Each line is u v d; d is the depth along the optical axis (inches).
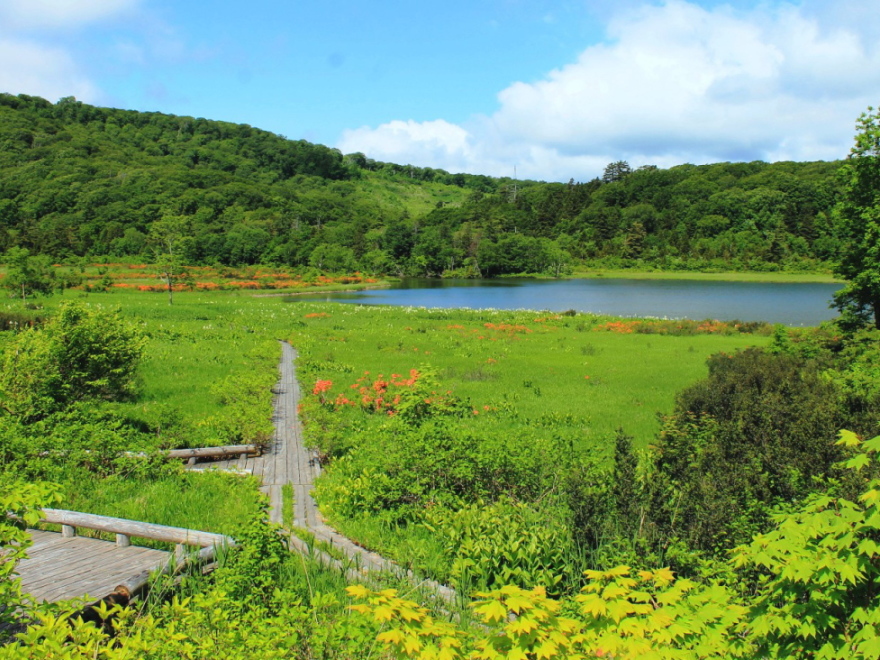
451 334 1429.6
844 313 805.2
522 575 256.5
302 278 3644.2
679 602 151.6
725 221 5364.2
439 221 6368.1
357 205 7559.1
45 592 230.7
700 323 1604.3
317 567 263.1
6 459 391.5
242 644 164.1
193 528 321.7
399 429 423.5
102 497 366.0
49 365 509.7
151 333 1232.2
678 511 276.1
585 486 310.0
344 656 169.6
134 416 534.3
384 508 354.6
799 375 515.2
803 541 131.2
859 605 131.3
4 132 6850.4
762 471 308.3
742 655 136.9
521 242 4820.4
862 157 743.1
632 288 3521.2
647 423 592.4
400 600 131.6
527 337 1424.7
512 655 119.4
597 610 133.3
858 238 767.7
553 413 611.5
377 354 1096.8
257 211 5792.3
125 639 153.6
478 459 355.9
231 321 1567.4
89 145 7121.1
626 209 5984.3
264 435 518.0
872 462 280.8
